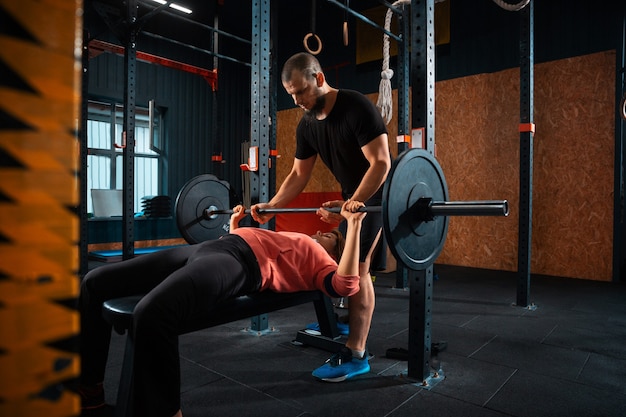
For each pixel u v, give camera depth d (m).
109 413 1.62
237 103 7.89
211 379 2.04
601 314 3.27
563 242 4.89
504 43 5.23
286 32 7.31
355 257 1.64
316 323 2.88
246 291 1.59
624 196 4.57
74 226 0.48
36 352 0.46
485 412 1.75
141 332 1.21
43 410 0.46
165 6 3.51
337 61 6.68
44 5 0.44
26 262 0.45
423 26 2.01
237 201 5.66
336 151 2.15
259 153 2.69
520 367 2.22
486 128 5.37
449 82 5.63
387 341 2.64
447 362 2.29
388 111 3.73
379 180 1.90
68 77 0.46
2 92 0.42
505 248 5.26
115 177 6.63
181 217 2.60
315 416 1.71
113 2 5.86
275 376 2.08
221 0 4.76
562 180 4.90
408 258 1.69
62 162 0.46
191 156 7.33
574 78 4.82
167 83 7.01
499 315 3.23
